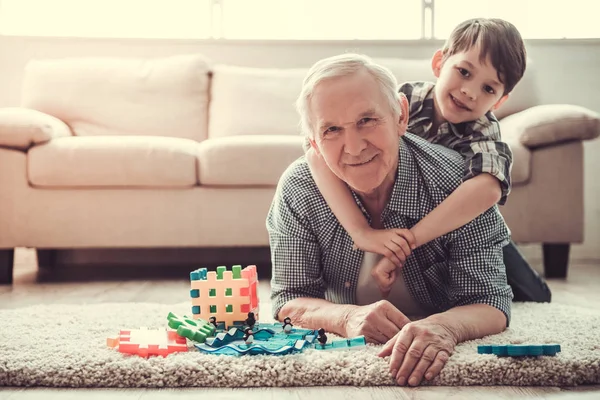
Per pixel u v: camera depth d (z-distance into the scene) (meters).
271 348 1.24
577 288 2.48
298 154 2.76
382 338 1.30
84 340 1.39
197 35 3.73
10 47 3.59
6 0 3.66
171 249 3.46
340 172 1.30
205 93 3.42
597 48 3.68
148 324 1.58
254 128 3.30
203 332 1.32
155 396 1.10
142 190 2.77
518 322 1.56
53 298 2.30
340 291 1.58
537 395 1.08
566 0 3.71
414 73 3.35
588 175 3.62
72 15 3.68
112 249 3.43
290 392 1.11
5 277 2.73
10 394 1.13
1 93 3.58
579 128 2.74
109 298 2.29
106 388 1.16
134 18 3.71
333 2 3.74
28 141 2.72
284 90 3.39
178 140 2.91
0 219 2.72
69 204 2.75
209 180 2.75
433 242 1.45
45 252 3.27
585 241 3.62
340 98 1.23
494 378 1.14
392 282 1.39
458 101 1.72
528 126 2.78
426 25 3.74
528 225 2.81
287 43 3.67
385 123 1.26
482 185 1.41
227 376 1.15
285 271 1.53
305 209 1.48
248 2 3.73
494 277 1.44
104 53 3.64
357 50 3.42
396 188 1.41
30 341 1.37
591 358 1.17
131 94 3.34
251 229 2.78
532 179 2.80
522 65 1.76
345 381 1.15
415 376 1.14
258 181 2.75
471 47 1.71
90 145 2.73
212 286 1.44
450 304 1.55
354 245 1.46
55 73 3.35
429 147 1.47
